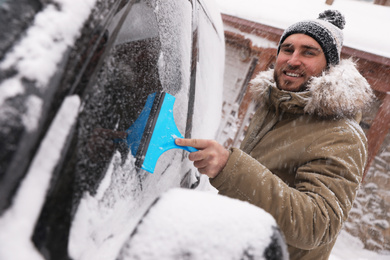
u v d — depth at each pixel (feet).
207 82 4.86
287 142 3.80
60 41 1.61
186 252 1.32
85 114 1.79
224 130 20.61
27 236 1.34
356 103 3.59
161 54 2.94
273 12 19.86
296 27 4.49
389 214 15.65
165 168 2.99
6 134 1.34
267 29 18.40
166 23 3.12
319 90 3.59
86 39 1.78
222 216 1.46
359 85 3.81
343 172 3.05
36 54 1.50
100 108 1.96
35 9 1.60
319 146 3.34
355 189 3.09
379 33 17.74
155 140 2.40
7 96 1.38
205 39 4.99
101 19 1.92
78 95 1.71
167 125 2.56
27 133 1.40
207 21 5.39
